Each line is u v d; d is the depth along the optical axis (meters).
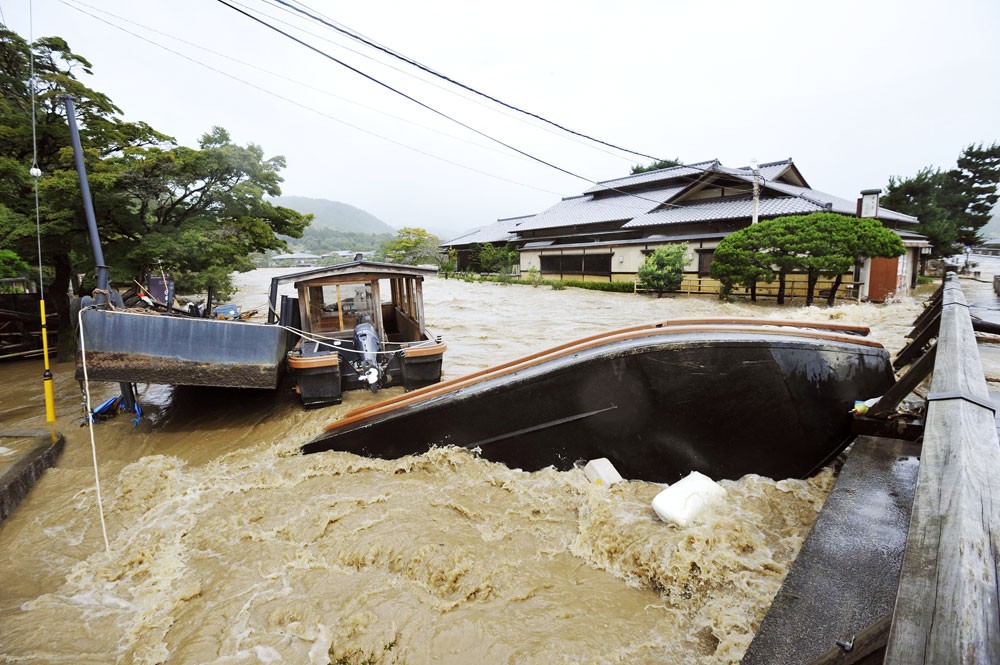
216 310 11.19
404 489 5.12
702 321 5.39
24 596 3.97
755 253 20.25
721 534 3.72
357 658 3.12
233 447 6.88
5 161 12.15
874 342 5.07
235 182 14.86
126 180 12.70
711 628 3.05
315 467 5.73
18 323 14.32
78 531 4.90
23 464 5.92
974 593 1.32
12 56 13.06
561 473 5.14
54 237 13.00
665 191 34.88
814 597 2.44
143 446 7.07
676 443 4.93
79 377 7.09
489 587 3.62
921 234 30.92
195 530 4.77
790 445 4.86
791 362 4.69
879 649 1.56
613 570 3.76
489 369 5.73
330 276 9.54
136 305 9.90
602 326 16.34
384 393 8.99
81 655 3.31
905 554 1.58
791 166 30.50
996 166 34.50
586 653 2.98
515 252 40.66
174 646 3.34
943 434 2.24
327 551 4.21
